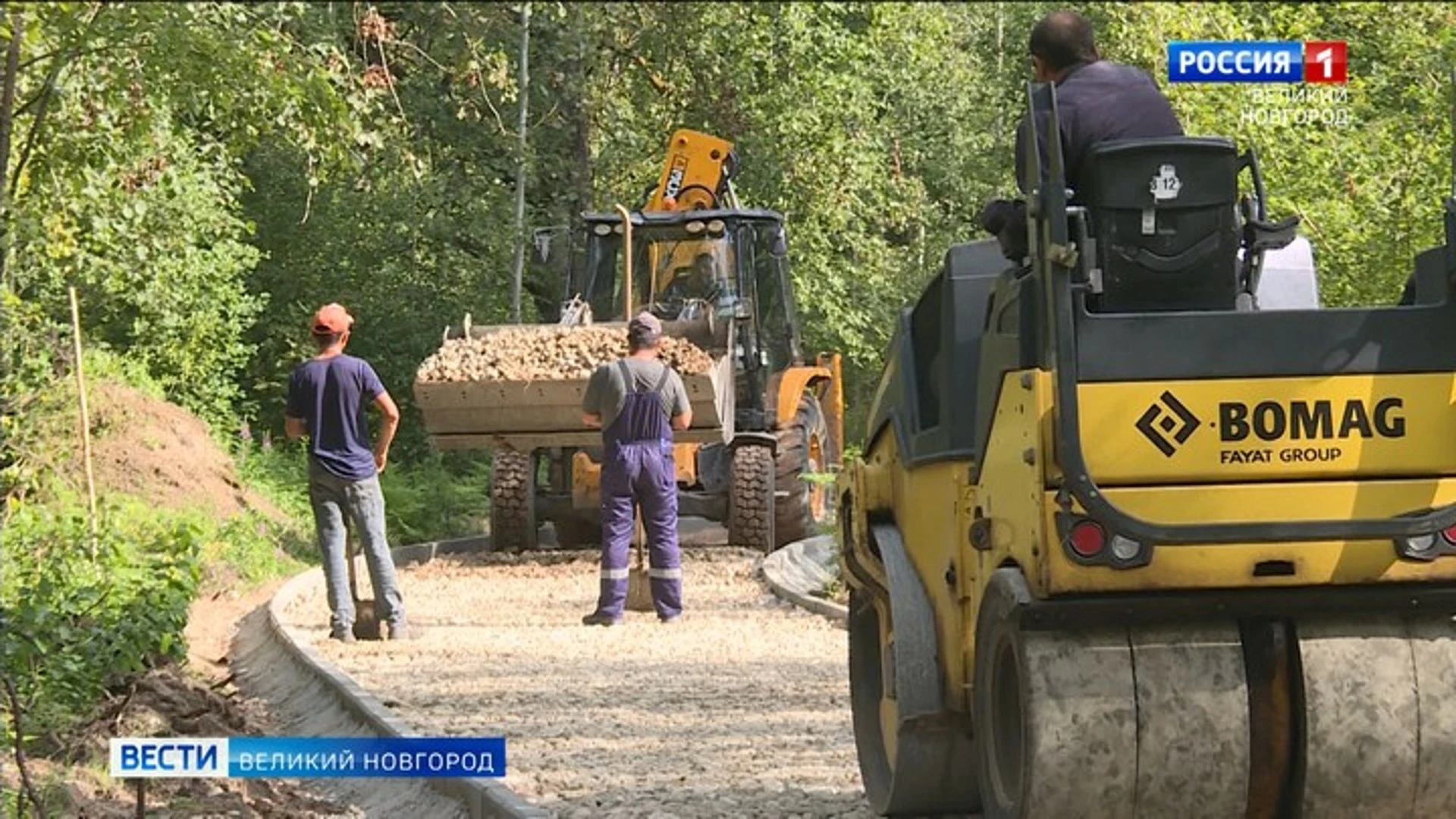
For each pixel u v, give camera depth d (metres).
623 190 59.47
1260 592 11.05
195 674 22.86
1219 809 11.03
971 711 13.12
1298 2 45.44
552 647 25.52
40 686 18.45
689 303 39.19
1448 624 11.21
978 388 12.27
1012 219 12.01
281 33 18.81
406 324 55.59
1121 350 10.91
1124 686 10.96
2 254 21.12
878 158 64.38
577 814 15.20
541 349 32.38
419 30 53.53
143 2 16.16
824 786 16.27
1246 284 13.10
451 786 16.00
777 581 31.47
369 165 36.22
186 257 43.91
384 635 26.16
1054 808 10.95
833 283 62.12
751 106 59.75
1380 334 11.03
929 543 13.66
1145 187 11.36
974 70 82.00
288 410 26.16
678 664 23.86
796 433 38.34
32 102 17.08
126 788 16.34
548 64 57.00
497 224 55.00
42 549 24.47
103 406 38.50
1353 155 34.06
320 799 16.67
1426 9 36.69
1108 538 10.74
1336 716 10.98
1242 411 10.95
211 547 33.88
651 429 27.92
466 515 48.59
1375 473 11.01
